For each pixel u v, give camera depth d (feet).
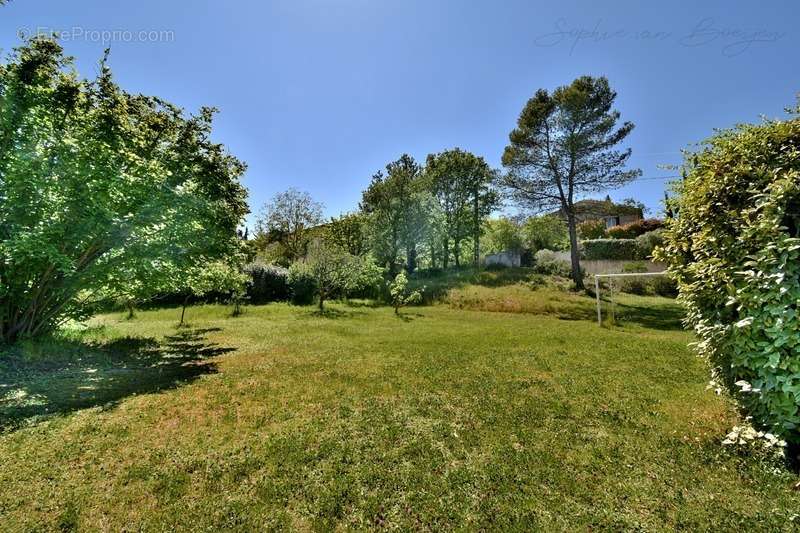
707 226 11.41
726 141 11.89
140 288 26.96
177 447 10.79
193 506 8.03
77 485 8.77
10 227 19.20
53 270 21.34
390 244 74.64
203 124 39.24
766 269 9.54
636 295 60.39
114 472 9.38
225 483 8.94
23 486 8.67
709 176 11.67
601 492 8.53
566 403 14.75
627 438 11.48
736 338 10.09
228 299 55.83
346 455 10.38
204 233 28.99
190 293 41.16
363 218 77.30
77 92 27.96
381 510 7.96
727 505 7.96
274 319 42.01
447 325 37.81
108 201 21.99
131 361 21.53
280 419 13.03
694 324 12.64
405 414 13.57
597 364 21.18
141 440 11.22
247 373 19.08
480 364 21.09
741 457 9.92
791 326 8.99
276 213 104.12
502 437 11.62
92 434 11.55
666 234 13.42
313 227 103.96
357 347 25.90
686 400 15.05
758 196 10.11
